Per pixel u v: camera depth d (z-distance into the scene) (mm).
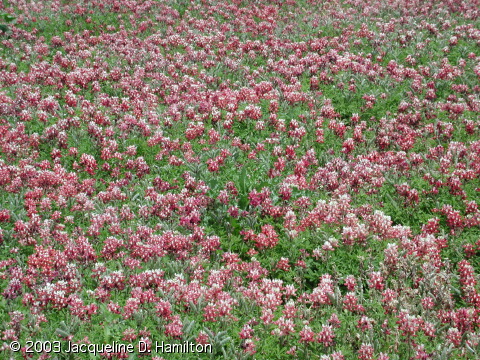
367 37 19109
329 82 15414
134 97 14805
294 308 7340
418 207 9812
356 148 12297
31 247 8898
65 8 22234
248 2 23672
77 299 7262
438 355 6586
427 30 19516
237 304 7613
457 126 12836
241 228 9281
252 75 16125
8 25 20078
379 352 6820
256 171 11219
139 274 7918
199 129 12508
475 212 9367
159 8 22766
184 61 17438
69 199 10102
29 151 11867
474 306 7613
